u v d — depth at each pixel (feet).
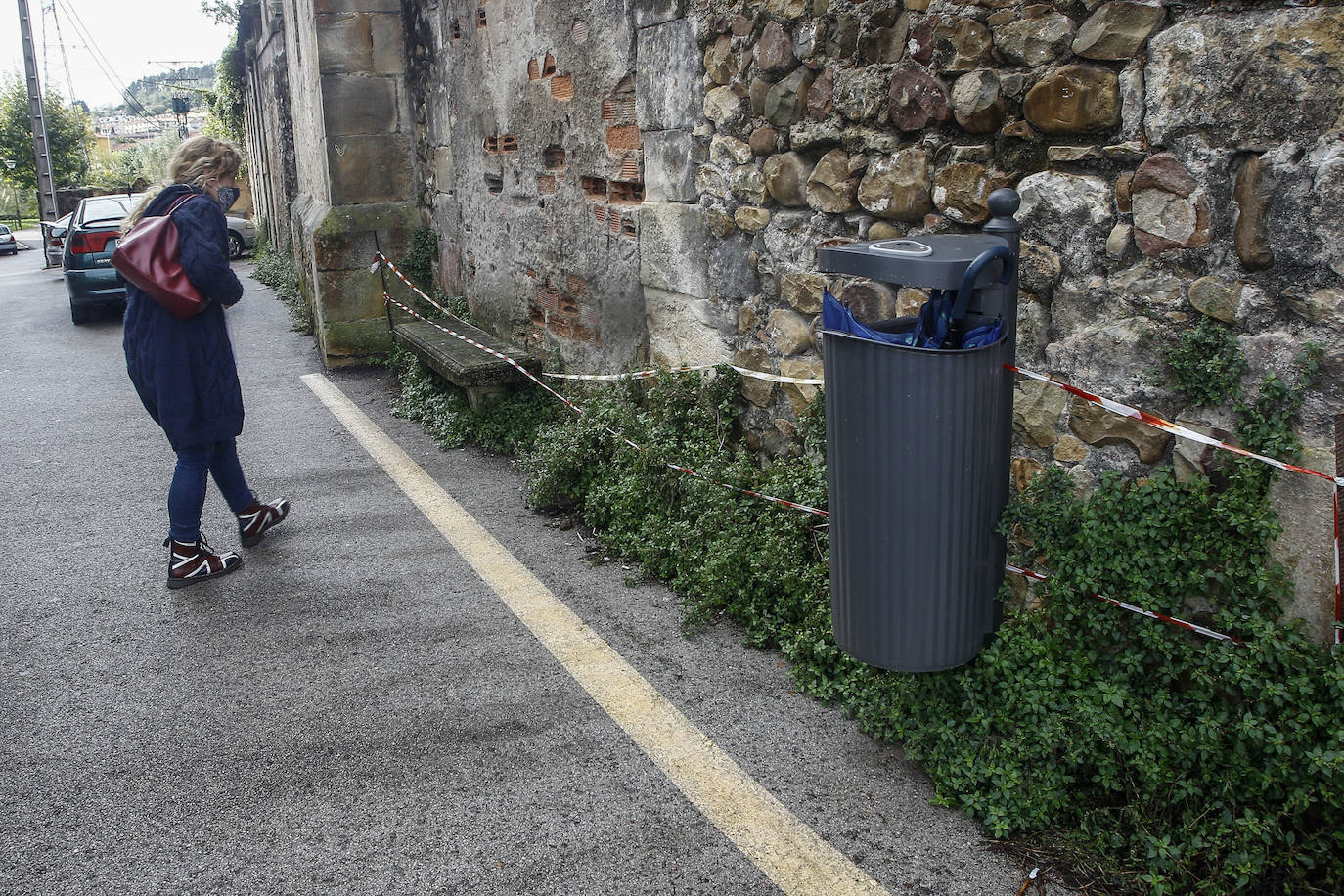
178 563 13.34
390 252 26.73
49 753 9.56
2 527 16.03
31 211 173.99
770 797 8.43
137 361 12.73
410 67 26.02
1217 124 7.07
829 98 10.76
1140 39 7.50
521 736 9.52
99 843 8.23
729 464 12.89
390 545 14.60
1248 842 6.73
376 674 10.85
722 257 13.35
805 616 10.83
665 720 9.68
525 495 16.34
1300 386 6.82
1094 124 7.90
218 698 10.48
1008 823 7.62
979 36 8.79
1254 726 6.72
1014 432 9.00
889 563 7.58
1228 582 7.16
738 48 12.20
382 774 9.02
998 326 7.41
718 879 7.50
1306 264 6.70
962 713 8.32
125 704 10.44
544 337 19.94
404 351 25.36
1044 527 7.92
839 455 7.63
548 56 17.58
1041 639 8.10
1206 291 7.33
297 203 35.96
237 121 79.56
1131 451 8.05
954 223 9.43
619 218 16.05
